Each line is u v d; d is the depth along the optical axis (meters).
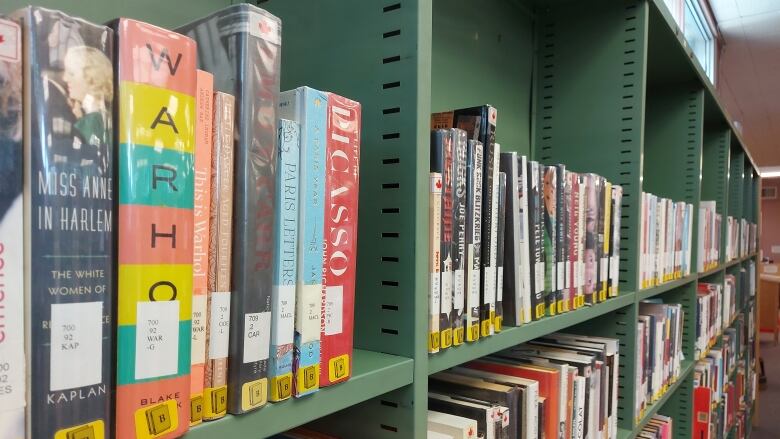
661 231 1.66
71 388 0.33
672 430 2.09
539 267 0.94
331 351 0.53
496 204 0.81
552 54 1.55
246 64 0.44
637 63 1.40
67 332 0.33
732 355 3.10
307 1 0.76
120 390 0.35
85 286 0.34
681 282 1.88
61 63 0.32
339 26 0.72
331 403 0.53
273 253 0.47
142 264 0.36
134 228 0.36
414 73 0.65
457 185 0.71
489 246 0.79
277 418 0.48
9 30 0.31
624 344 1.40
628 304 1.35
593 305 1.15
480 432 0.78
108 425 0.35
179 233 0.38
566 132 1.52
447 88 1.24
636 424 1.43
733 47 4.72
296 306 0.50
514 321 0.87
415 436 0.65
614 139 1.44
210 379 0.42
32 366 0.31
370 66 0.69
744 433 3.56
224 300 0.43
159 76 0.37
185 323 0.39
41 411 0.32
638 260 1.40
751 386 3.92
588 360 1.12
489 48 1.39
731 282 3.07
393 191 0.66
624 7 1.42
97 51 0.34
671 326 1.81
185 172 0.39
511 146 1.49
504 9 1.44
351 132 0.55
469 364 1.04
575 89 1.51
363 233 0.69
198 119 0.41
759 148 8.88
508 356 1.10
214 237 0.42
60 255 0.32
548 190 0.98
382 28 0.68
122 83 0.35
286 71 0.78
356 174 0.56
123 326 0.35
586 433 1.13
